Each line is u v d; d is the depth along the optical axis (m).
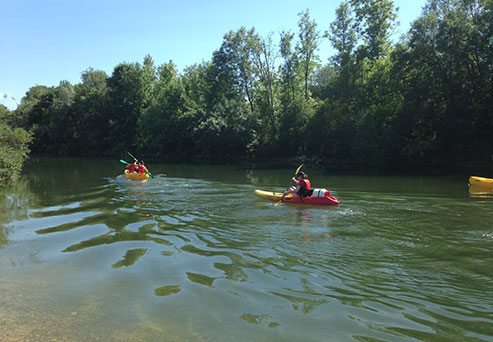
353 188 15.35
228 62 44.72
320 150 35.50
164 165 34.41
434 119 28.56
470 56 27.70
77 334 3.94
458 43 26.41
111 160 44.28
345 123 33.22
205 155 44.16
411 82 28.72
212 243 7.02
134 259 6.20
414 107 27.80
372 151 29.67
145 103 56.25
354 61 36.44
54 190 15.34
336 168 29.72
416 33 28.08
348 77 35.44
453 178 19.81
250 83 45.97
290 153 41.44
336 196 12.70
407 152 27.75
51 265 6.02
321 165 33.97
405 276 5.29
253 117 42.19
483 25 26.00
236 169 28.72
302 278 5.26
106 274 5.57
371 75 34.53
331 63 37.69
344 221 8.70
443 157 28.19
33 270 5.82
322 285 5.00
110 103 58.88
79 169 28.25
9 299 4.82
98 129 59.06
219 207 10.68
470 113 26.97
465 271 5.46
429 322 3.98
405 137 28.42
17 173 23.48
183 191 14.19
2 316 4.37
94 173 24.12
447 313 4.18
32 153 66.44
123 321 4.18
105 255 6.45
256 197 12.49
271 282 5.12
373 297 4.62
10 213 10.40
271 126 43.91
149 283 5.18
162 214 9.78
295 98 42.19
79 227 8.52
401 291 4.79
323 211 9.93
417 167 28.06
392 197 12.40
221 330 3.93
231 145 42.16
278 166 32.56
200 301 4.60
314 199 10.89
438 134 27.80
